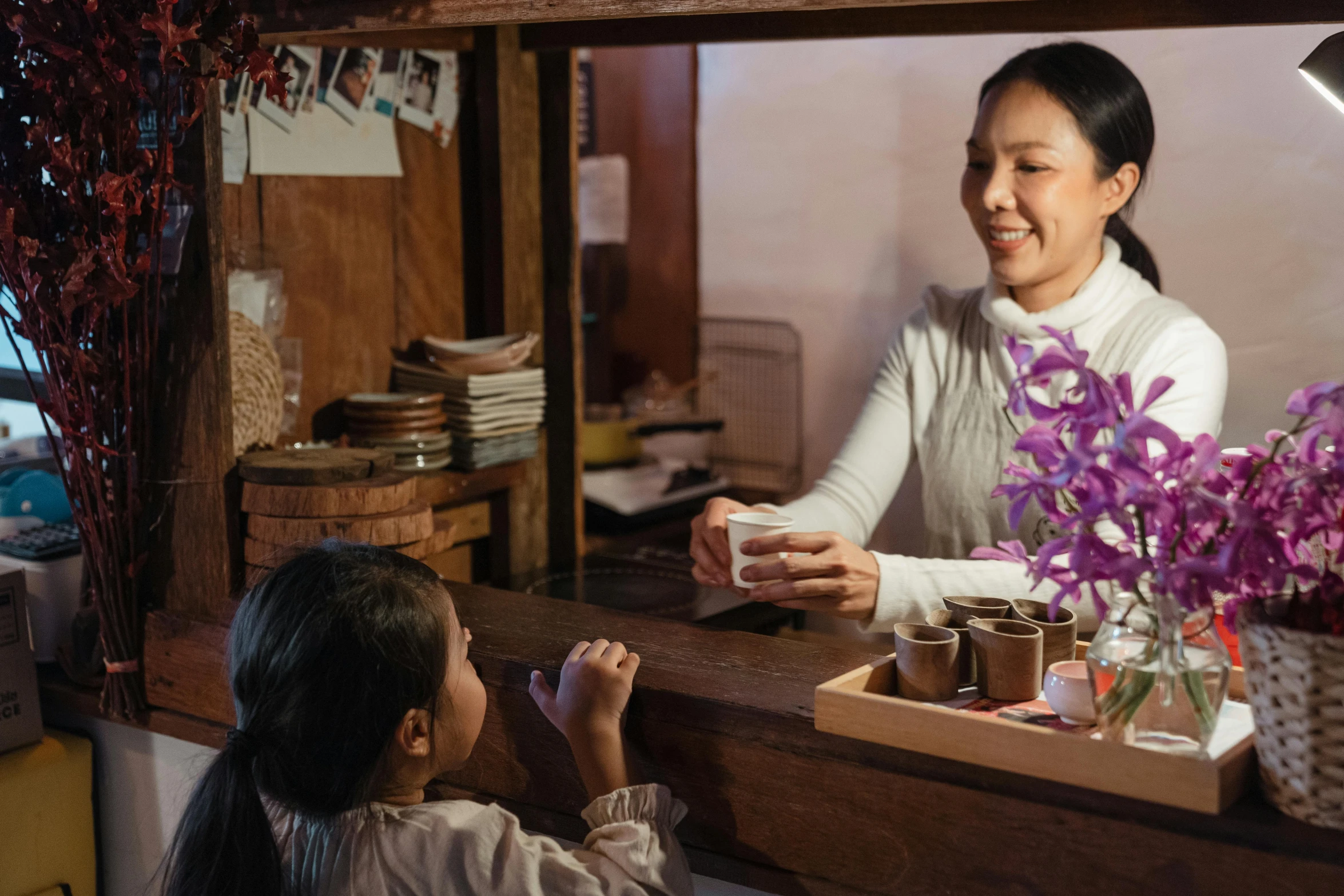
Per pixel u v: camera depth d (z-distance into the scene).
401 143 2.21
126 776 1.92
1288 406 0.96
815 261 3.12
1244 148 2.51
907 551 3.05
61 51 1.49
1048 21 1.72
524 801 1.49
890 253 3.00
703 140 3.26
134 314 1.74
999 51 2.75
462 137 2.32
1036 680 1.24
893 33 1.84
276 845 1.25
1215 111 2.53
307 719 1.19
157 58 1.67
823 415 3.18
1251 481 0.99
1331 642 0.98
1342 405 0.94
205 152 1.68
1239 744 1.10
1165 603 1.02
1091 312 1.91
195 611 1.79
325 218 2.09
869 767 1.24
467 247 2.36
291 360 2.04
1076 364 1.00
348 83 2.09
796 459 3.23
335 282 2.12
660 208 3.38
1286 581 0.96
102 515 1.76
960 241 2.89
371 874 1.19
